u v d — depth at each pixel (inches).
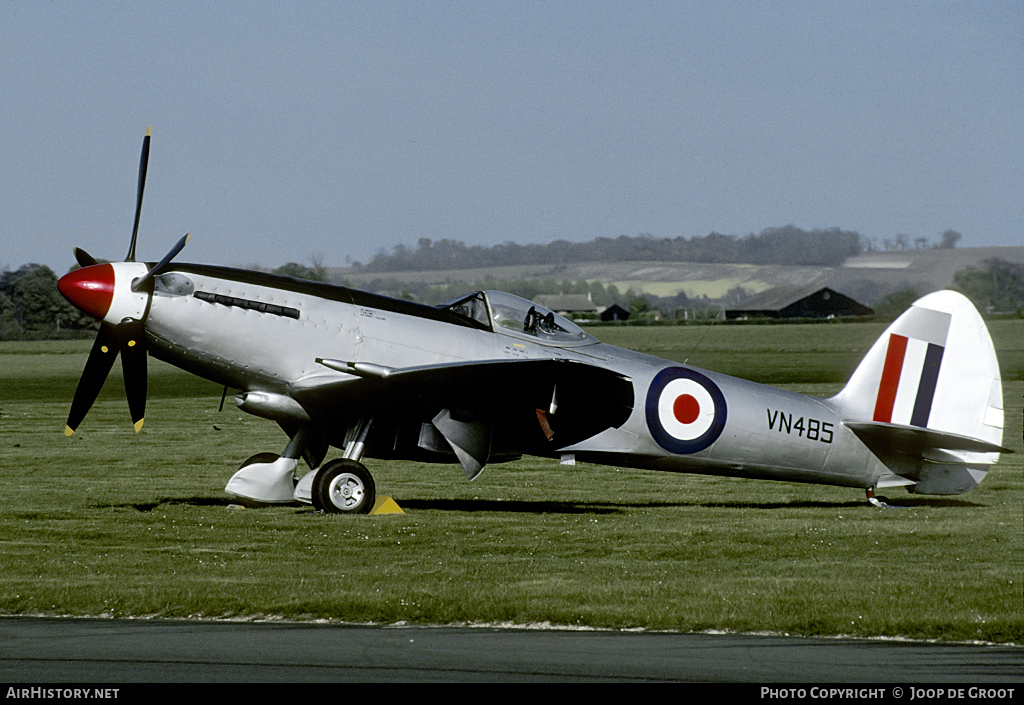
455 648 916.0
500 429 1800.0
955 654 916.0
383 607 1023.6
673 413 1895.9
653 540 1504.7
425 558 1343.5
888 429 1987.0
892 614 1016.2
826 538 1540.4
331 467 1704.0
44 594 1063.0
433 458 1857.8
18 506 1745.8
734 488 2214.6
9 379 6003.9
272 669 847.1
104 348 1749.5
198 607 1031.6
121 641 925.8
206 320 1697.8
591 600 1069.1
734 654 904.3
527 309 1857.8
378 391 1708.9
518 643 935.0
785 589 1141.7
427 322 1795.0
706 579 1214.3
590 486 2201.0
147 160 1838.1
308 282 1785.2
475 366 1642.5
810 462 1991.9
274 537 1470.2
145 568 1243.8
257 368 1732.3
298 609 1027.3
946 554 1425.9
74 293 1670.8
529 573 1245.1
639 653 905.5
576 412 1786.4
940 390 2073.1
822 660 889.5
